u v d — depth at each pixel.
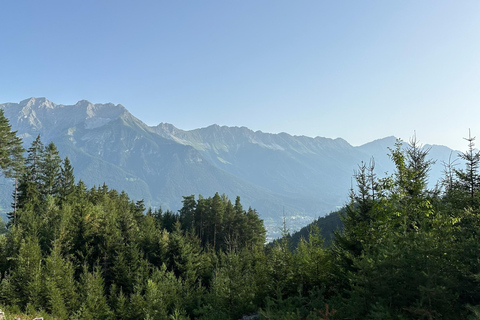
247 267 36.81
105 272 51.41
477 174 19.72
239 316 23.61
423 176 20.52
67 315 33.56
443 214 14.60
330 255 22.53
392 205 19.42
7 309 30.70
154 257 58.91
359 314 13.55
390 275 12.84
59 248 43.72
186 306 38.16
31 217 55.28
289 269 23.09
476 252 11.67
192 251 62.34
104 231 55.25
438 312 11.63
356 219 21.78
